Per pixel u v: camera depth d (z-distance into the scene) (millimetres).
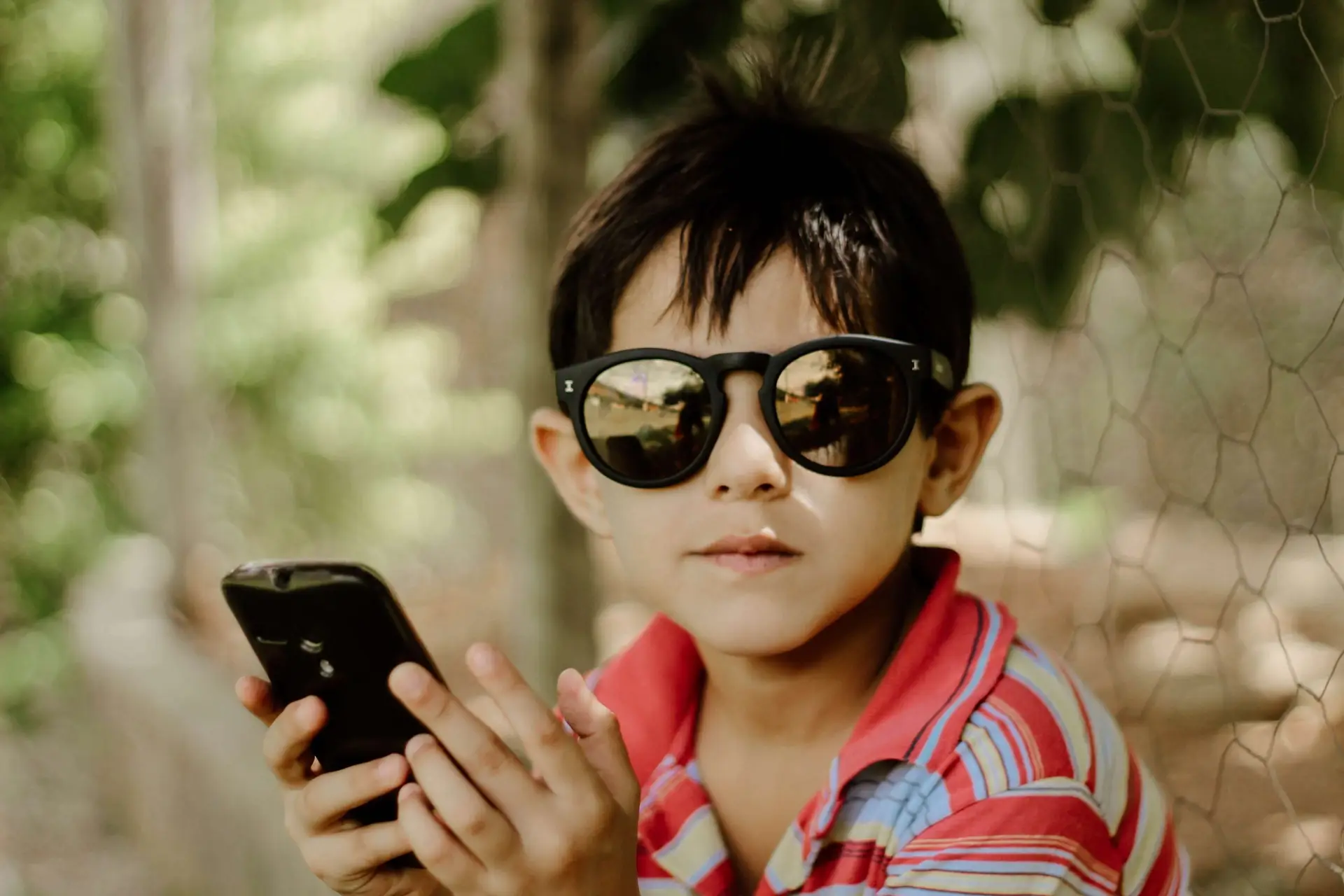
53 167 5863
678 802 1106
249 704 952
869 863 990
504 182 2184
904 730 1002
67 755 4664
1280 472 2443
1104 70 1891
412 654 893
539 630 2195
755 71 1375
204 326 5746
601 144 2395
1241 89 1642
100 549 5785
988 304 1913
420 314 6906
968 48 2037
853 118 1532
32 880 3707
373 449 6223
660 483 1011
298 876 2301
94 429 5879
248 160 6125
